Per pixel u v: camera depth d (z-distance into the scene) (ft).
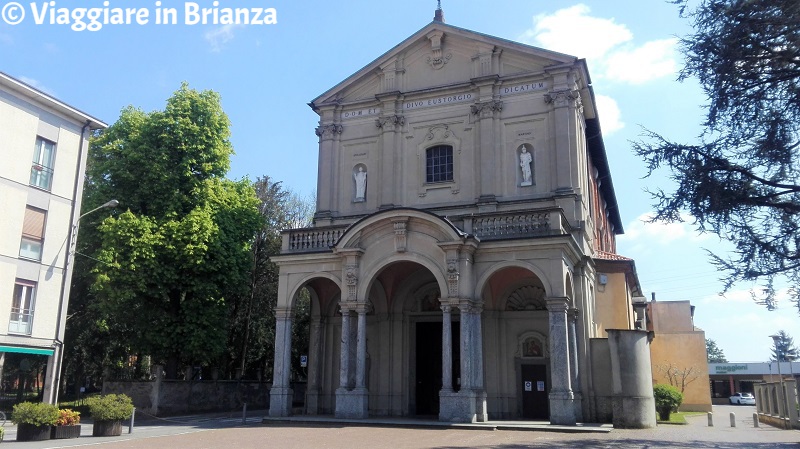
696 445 52.90
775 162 49.08
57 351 87.76
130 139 101.35
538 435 60.54
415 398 84.07
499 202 83.61
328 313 89.97
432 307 85.71
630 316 99.96
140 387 96.68
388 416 80.74
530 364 78.79
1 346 80.28
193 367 126.52
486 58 89.30
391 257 75.31
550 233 71.72
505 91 87.61
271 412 77.92
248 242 109.91
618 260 92.07
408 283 86.28
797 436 62.90
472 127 88.12
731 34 48.73
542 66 86.74
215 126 107.04
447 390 70.03
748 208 49.70
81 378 135.85
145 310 97.81
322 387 87.30
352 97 96.27
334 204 92.32
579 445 51.57
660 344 124.88
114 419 63.82
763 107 49.75
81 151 94.27
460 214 83.66
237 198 109.60
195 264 96.99
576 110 85.56
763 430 72.54
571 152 82.48
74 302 107.76
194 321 97.96
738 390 229.66
